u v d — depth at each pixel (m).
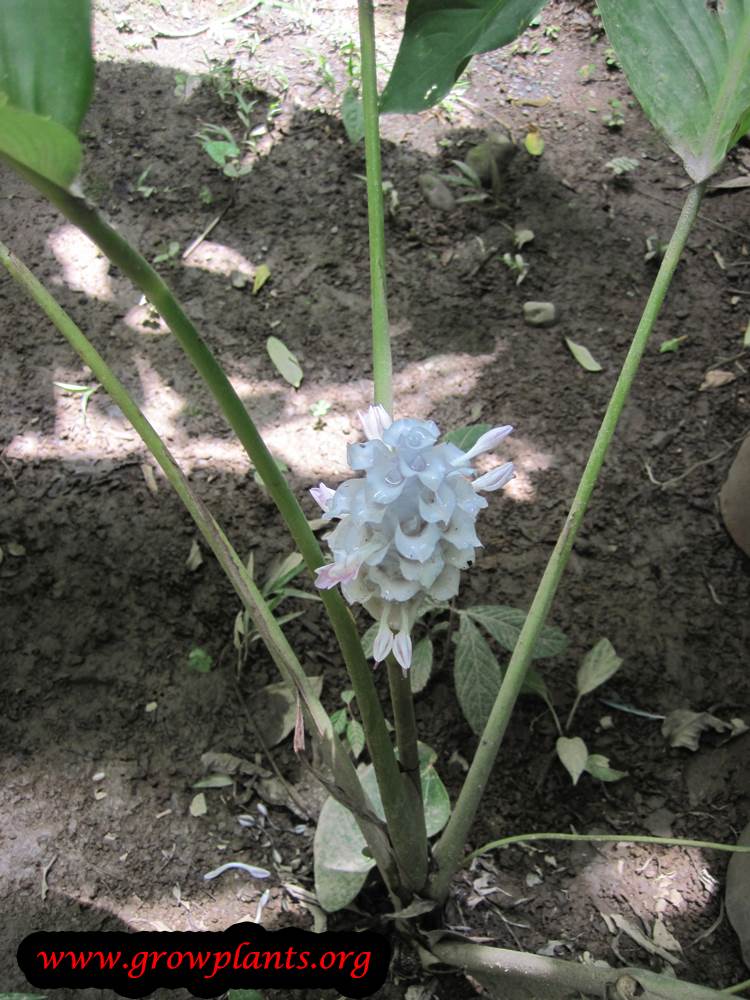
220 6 1.27
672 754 0.76
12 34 0.31
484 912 0.67
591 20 1.32
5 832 0.68
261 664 0.78
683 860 0.71
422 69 0.62
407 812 0.55
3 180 1.06
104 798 0.71
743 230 1.11
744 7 0.48
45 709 0.75
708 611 0.84
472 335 1.00
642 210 1.12
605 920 0.67
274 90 1.18
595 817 0.73
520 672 0.53
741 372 0.99
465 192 1.11
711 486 0.91
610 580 0.85
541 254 1.07
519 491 0.90
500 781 0.74
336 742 0.53
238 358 0.96
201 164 1.10
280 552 0.83
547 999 0.57
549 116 1.21
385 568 0.43
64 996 0.61
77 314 0.97
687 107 0.49
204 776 0.73
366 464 0.42
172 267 1.01
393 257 1.05
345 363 0.97
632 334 1.01
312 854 0.70
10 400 0.90
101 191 1.06
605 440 0.49
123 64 1.18
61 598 0.79
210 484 0.87
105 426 0.89
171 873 0.68
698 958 0.66
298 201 1.08
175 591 0.81
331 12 1.28
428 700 0.78
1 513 0.83
